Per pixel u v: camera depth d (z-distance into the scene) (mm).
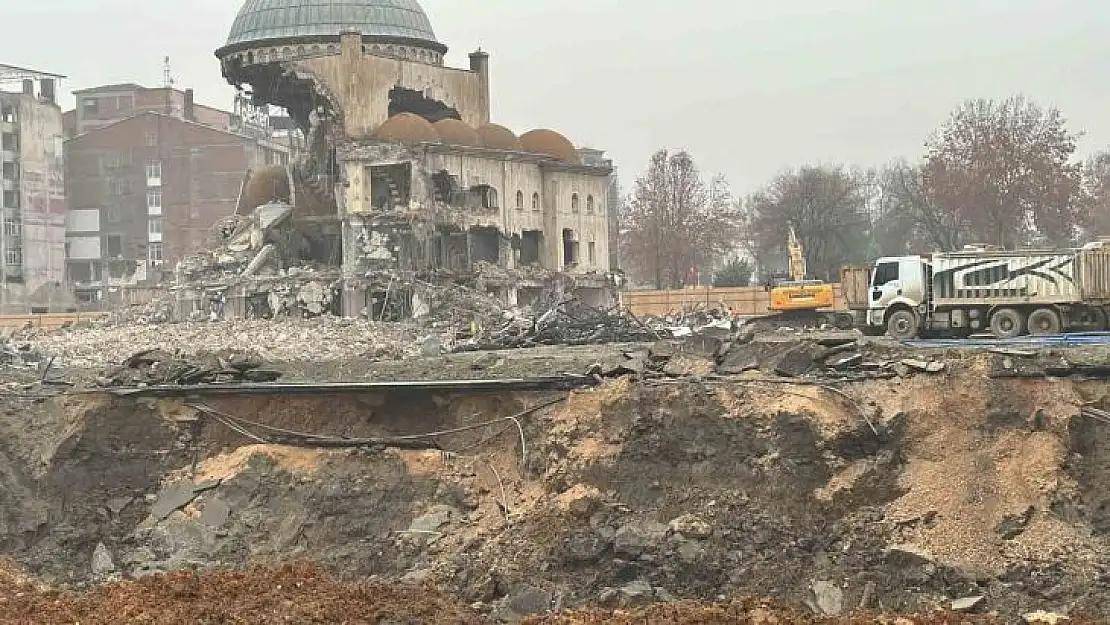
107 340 63156
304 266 78375
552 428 32344
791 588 26844
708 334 44219
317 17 85688
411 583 28734
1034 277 49656
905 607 25750
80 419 36000
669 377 32594
